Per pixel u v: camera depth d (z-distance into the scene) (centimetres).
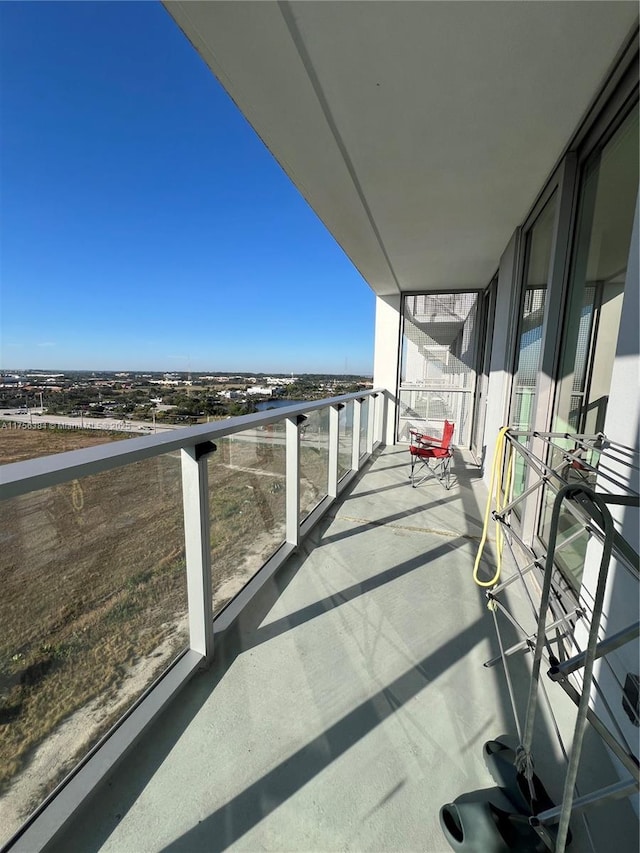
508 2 114
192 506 137
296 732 120
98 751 106
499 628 171
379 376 593
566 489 77
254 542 198
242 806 98
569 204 196
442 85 151
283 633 167
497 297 392
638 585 102
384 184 236
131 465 112
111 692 111
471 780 106
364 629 170
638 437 106
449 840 90
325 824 95
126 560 114
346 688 137
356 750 114
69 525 94
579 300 194
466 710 129
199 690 136
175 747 114
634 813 98
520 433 152
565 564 190
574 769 71
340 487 365
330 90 155
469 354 553
